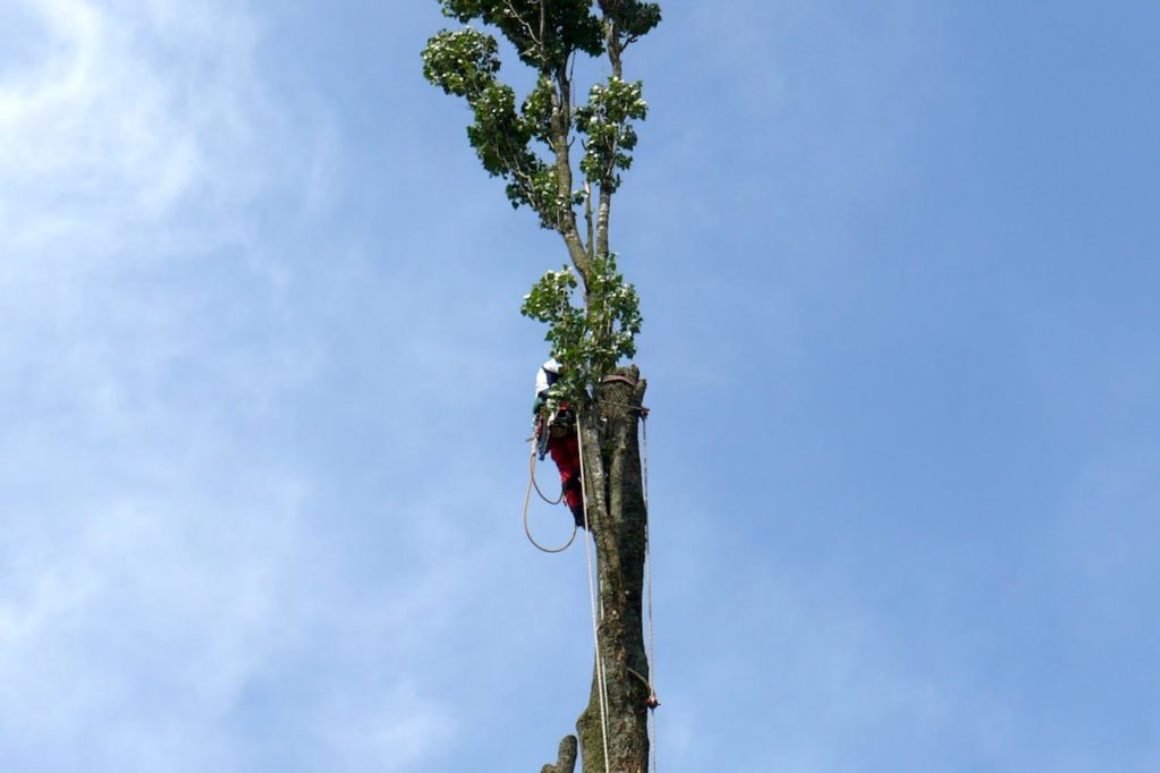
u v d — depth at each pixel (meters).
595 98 17.42
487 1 18.86
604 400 15.75
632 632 14.40
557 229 16.92
